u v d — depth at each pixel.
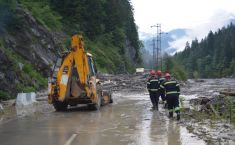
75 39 20.86
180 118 16.39
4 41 35.62
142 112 19.30
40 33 41.97
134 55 105.88
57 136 12.23
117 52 81.88
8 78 28.09
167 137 11.83
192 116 16.91
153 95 20.66
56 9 68.50
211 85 59.84
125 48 91.56
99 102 21.56
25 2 48.19
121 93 38.62
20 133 12.96
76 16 70.06
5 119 17.17
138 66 109.62
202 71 196.00
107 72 64.44
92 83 20.53
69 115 18.47
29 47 38.44
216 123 14.55
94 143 11.00
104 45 77.69
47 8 57.88
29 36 39.12
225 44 177.88
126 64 86.69
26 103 24.47
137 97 32.09
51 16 57.81
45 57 40.66
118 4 92.69
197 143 10.86
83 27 71.62
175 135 12.17
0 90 26.72
